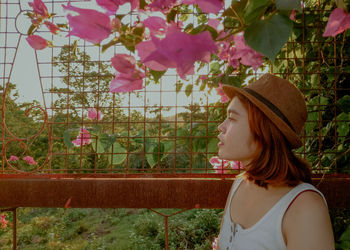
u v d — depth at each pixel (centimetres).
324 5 125
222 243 107
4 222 628
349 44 146
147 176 127
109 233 751
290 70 164
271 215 89
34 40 94
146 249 620
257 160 92
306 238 79
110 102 129
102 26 59
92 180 121
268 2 60
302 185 90
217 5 60
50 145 126
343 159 146
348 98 122
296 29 125
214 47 47
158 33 63
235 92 98
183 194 120
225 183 121
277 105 92
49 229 805
